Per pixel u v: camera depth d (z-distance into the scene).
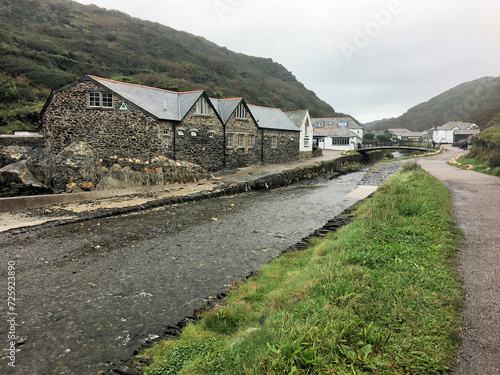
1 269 9.01
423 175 17.36
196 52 78.75
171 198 17.92
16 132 27.02
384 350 3.74
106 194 18.64
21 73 36.38
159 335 5.91
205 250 10.69
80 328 6.21
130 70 50.78
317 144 63.84
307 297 5.27
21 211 15.02
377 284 5.39
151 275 8.70
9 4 55.56
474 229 8.51
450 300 4.88
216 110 28.59
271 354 3.64
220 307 5.98
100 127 21.92
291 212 16.34
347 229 9.52
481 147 28.00
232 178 24.86
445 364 3.60
